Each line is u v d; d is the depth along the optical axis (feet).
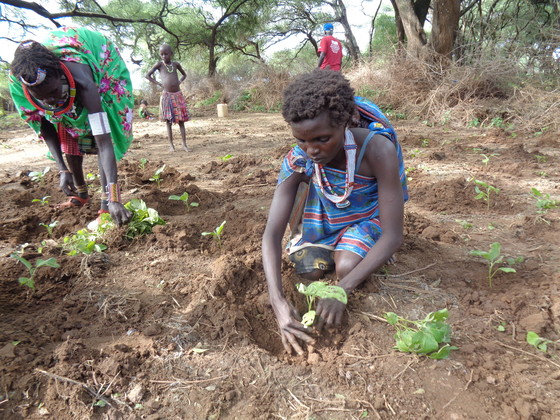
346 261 7.73
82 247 9.27
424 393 5.92
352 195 7.93
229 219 11.57
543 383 5.96
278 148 21.34
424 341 6.22
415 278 8.55
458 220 11.59
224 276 8.31
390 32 73.56
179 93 22.70
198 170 18.19
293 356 6.83
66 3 50.11
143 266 9.18
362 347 6.75
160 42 71.87
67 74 9.62
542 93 30.81
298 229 8.89
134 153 22.71
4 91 51.31
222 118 41.60
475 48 37.86
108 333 7.08
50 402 5.77
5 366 6.21
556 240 9.96
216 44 73.77
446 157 18.94
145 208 10.71
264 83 51.83
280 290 7.27
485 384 5.99
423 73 36.47
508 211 12.09
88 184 15.23
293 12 73.46
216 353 6.70
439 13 37.45
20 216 12.40
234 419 5.66
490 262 8.87
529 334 6.55
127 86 12.00
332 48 30.25
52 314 7.55
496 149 20.43
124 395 5.92
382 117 7.93
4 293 8.28
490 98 33.09
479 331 7.03
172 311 7.64
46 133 11.69
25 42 9.14
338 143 6.56
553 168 16.35
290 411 5.77
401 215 7.52
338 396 5.94
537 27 45.55
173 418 5.65
